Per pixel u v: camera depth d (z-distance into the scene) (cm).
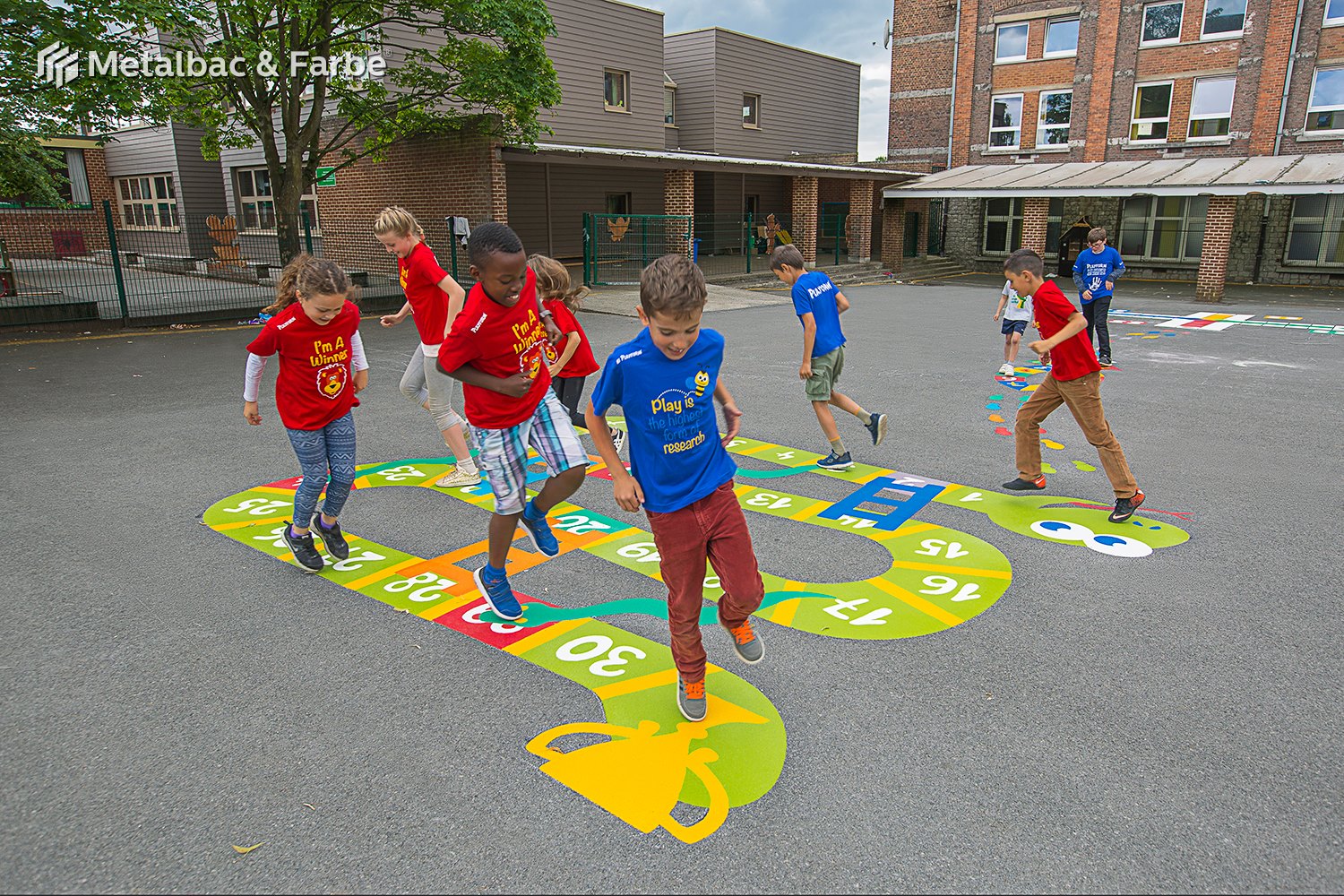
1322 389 870
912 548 451
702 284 252
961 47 2777
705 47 2697
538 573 420
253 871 226
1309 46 2195
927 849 233
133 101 1258
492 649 346
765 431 703
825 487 557
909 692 313
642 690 315
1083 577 414
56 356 1042
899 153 3016
